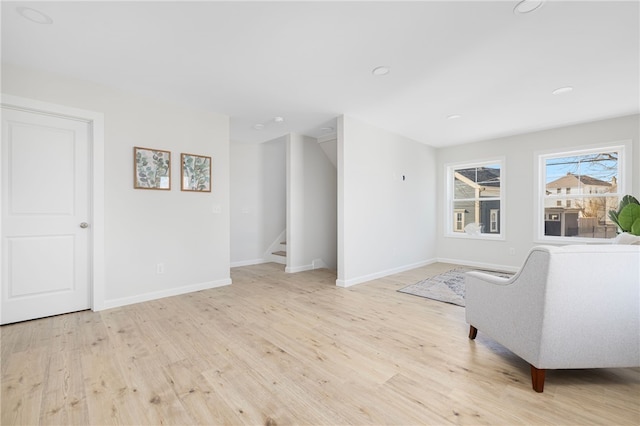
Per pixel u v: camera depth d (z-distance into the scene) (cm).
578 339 154
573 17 185
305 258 496
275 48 225
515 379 169
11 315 249
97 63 246
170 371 177
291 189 476
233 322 256
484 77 271
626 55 231
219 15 186
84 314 274
